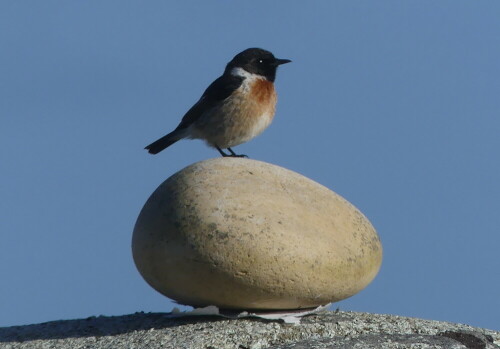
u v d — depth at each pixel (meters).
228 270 11.45
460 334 11.98
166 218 11.92
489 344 11.87
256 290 11.58
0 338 12.96
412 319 12.84
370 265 12.31
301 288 11.66
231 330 11.77
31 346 12.38
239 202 11.78
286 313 12.27
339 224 12.16
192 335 11.62
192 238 11.58
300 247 11.56
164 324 12.59
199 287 11.76
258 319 12.18
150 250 12.02
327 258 11.70
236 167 12.42
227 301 11.88
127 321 13.23
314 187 12.59
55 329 13.23
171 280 11.94
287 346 11.04
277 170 12.61
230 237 11.48
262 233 11.52
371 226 12.77
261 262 11.43
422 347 11.11
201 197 11.88
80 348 11.97
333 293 11.96
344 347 10.95
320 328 11.93
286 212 11.83
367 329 12.10
